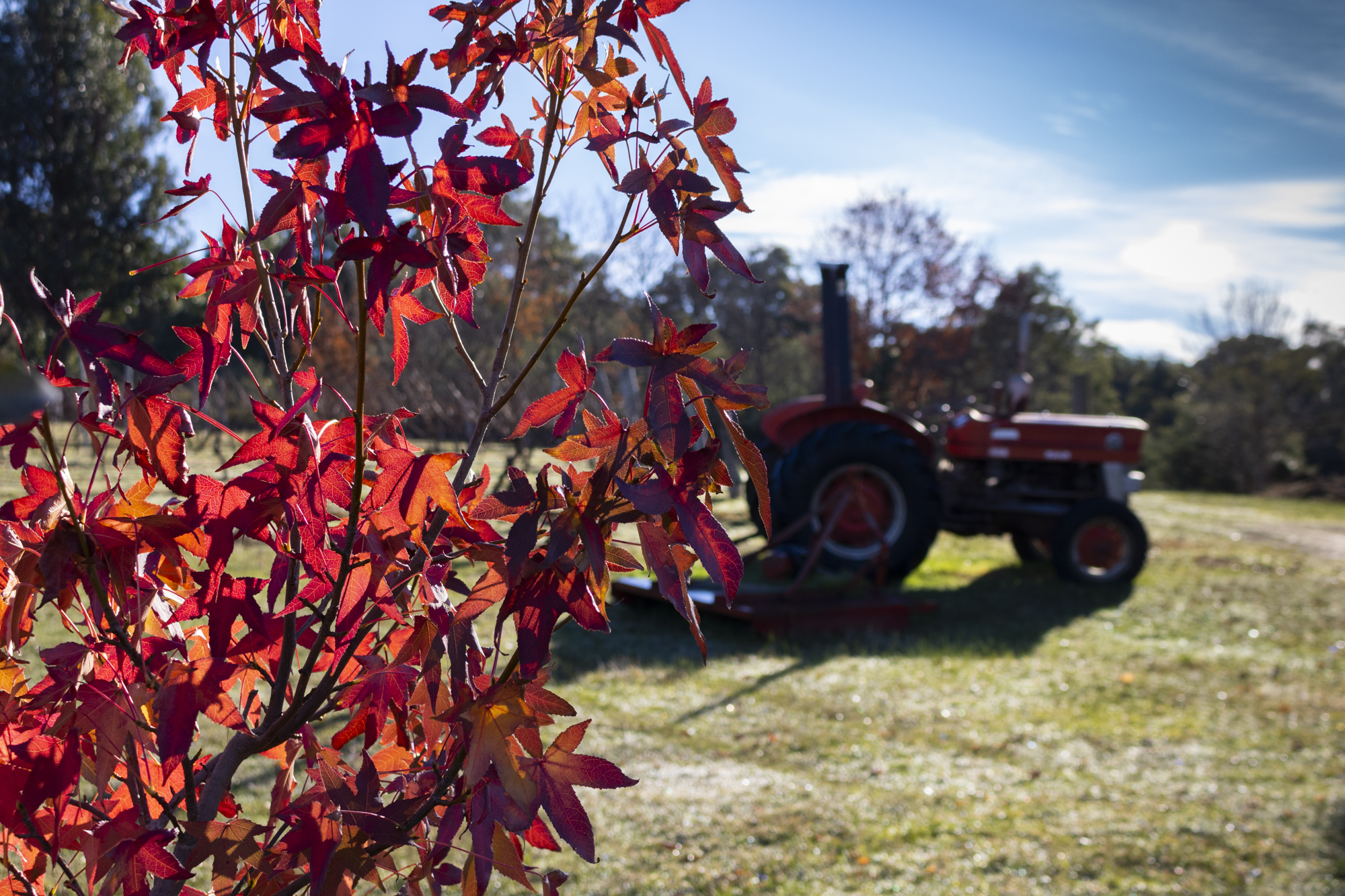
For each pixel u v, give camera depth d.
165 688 0.80
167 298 22.86
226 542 0.82
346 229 1.04
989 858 3.39
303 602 0.85
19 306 12.48
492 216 0.91
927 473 7.52
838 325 8.20
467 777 0.80
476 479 1.02
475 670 0.94
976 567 10.00
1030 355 41.44
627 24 0.95
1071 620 7.69
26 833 0.91
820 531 7.54
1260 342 32.62
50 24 21.73
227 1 0.94
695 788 3.84
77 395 0.84
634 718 4.62
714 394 0.81
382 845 0.92
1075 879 3.27
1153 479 33.72
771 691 5.26
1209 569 10.52
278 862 0.92
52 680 0.91
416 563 0.92
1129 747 4.71
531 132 1.09
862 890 3.09
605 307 22.14
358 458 0.77
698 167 0.88
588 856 0.82
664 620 6.82
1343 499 29.00
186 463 0.85
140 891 0.82
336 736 0.96
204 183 0.96
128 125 22.91
